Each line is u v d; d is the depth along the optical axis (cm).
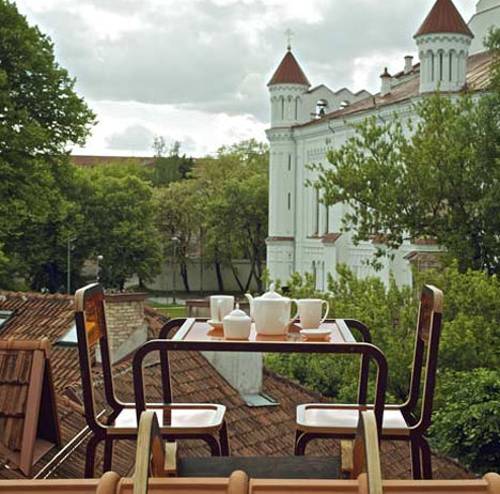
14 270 5366
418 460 472
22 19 3434
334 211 5366
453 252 2711
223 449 517
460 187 2703
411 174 2712
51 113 3569
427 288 475
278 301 471
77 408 921
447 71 4150
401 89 5281
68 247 5828
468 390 1698
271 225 6253
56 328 1333
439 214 2772
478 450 1650
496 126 2655
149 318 1545
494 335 2030
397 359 1895
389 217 2758
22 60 3425
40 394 607
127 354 1395
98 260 5712
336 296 2241
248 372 1385
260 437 1265
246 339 455
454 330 1891
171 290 7956
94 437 469
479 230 2733
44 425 658
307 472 439
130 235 6328
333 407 530
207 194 7725
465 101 2778
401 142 2789
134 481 299
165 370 550
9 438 585
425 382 460
